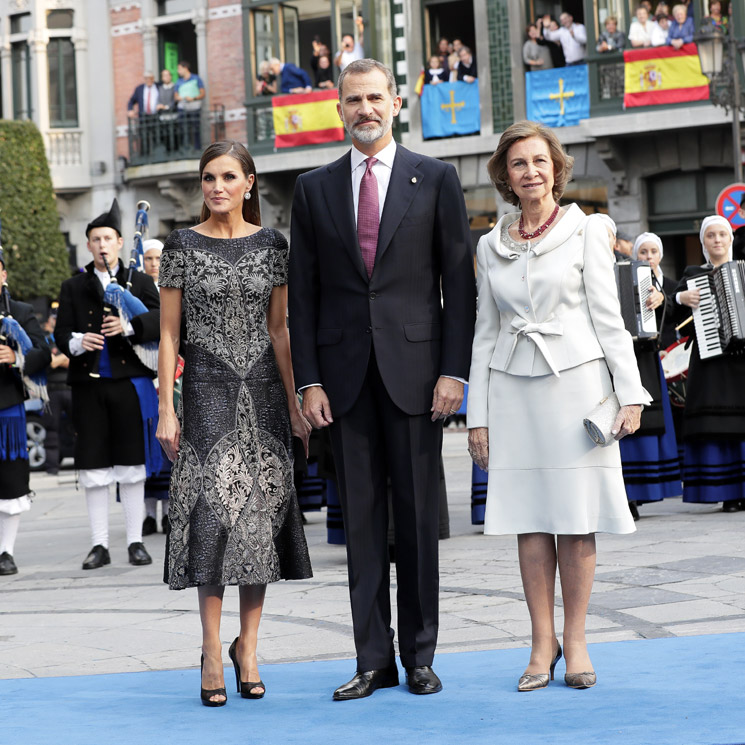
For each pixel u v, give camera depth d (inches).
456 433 1476.4
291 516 360.8
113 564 652.7
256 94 1790.1
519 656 393.4
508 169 352.8
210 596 352.2
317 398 352.5
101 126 1937.7
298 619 478.6
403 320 348.2
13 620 504.4
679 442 770.2
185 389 358.9
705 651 380.8
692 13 1502.2
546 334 345.7
